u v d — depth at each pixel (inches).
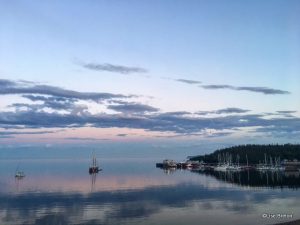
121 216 3966.5
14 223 3661.4
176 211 4249.5
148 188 7234.3
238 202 4960.6
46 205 4852.4
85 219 3826.3
